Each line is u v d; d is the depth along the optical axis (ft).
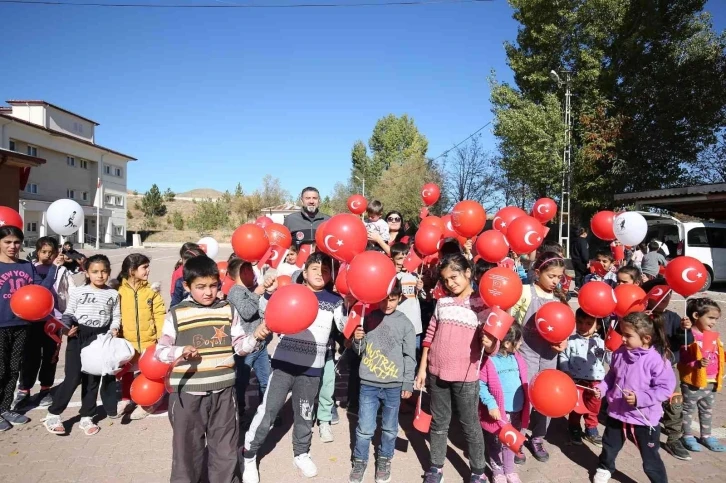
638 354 10.93
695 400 13.29
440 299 11.62
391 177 130.62
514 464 12.01
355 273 10.14
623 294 13.12
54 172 115.85
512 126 67.00
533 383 10.26
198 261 10.19
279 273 17.06
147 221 180.04
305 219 19.17
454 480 11.73
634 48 63.46
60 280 16.40
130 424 14.79
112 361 13.76
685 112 61.36
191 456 10.03
